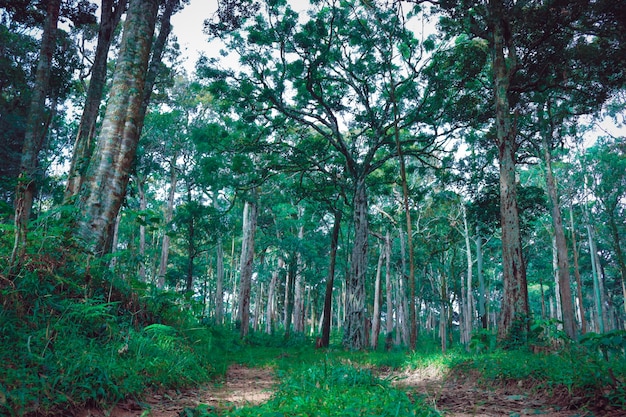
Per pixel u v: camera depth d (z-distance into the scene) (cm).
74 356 475
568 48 1823
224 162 2711
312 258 3825
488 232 2670
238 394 628
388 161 3138
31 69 2622
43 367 430
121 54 997
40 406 369
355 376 607
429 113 2252
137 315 773
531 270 5150
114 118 954
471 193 2583
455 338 5822
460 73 2066
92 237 857
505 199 1516
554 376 622
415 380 963
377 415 390
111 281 746
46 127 2336
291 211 3844
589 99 2028
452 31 1916
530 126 2459
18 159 2514
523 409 539
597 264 4116
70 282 623
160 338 734
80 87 2894
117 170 931
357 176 2498
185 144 3534
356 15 2061
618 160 3189
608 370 548
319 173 2753
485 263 4622
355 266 2353
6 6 2064
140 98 997
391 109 2384
